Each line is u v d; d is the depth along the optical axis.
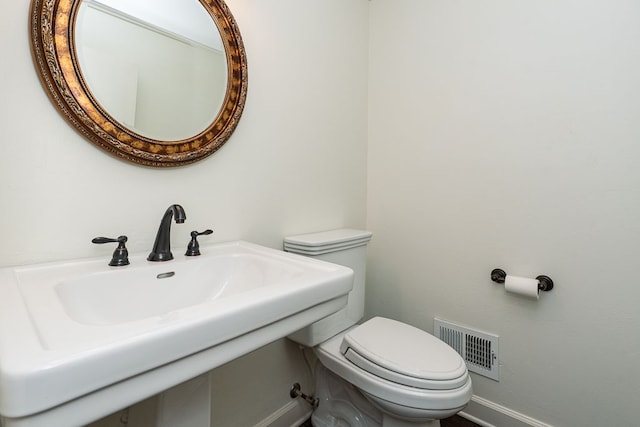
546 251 1.09
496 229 1.21
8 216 0.60
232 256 0.84
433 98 1.39
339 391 1.07
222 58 0.95
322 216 1.37
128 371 0.33
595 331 1.00
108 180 0.73
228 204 0.99
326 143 1.38
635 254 0.93
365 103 1.64
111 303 0.62
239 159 1.02
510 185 1.17
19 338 0.32
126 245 0.76
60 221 0.66
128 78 0.75
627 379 0.95
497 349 1.20
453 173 1.33
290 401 1.17
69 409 0.29
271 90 1.12
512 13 1.16
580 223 1.02
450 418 1.27
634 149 0.93
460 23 1.30
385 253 1.59
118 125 0.72
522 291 1.06
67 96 0.64
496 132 1.20
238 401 1.00
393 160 1.55
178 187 0.86
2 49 0.58
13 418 0.27
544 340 1.09
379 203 1.62
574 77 1.02
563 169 1.05
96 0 0.70
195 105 0.89
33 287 0.52
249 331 0.46
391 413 0.85
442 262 1.37
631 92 0.93
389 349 0.91
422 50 1.43
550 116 1.07
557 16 1.06
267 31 1.10
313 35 1.29
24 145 0.61
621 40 0.94
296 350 1.19
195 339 0.39
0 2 0.58
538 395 1.11
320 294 0.59
